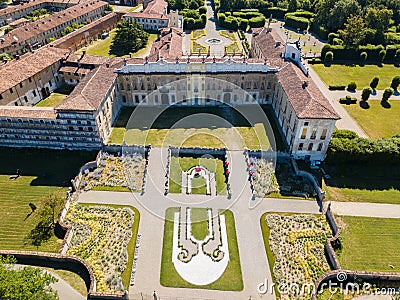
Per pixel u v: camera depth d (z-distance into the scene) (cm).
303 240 6269
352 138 8338
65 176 7606
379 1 16638
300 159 8225
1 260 5141
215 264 5844
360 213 6862
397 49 13625
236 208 6900
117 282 5472
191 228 6462
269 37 11819
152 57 10025
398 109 10412
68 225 6350
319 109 7631
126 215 6688
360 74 12638
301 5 18512
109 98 8988
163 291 5412
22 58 10294
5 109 8075
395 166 8075
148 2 19562
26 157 8162
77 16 16650
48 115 7900
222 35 16325
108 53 14062
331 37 14550
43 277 4856
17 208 6825
